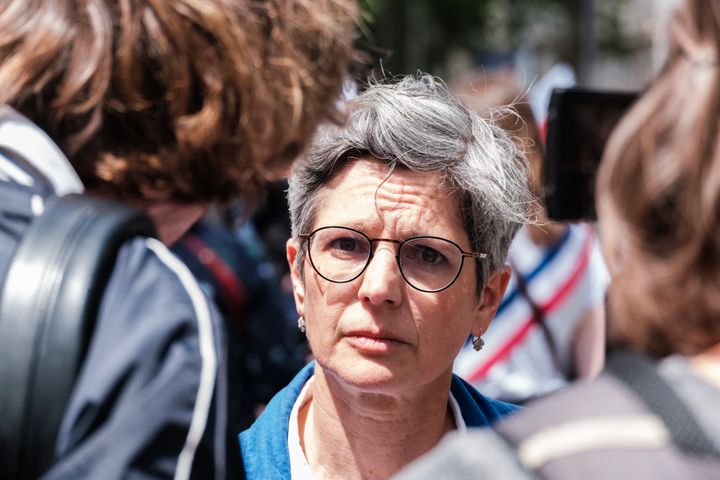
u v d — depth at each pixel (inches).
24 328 47.8
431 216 74.6
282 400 83.4
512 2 885.2
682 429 42.7
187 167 57.0
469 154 76.3
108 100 55.1
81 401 47.3
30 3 56.1
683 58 46.4
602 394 45.9
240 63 56.7
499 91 133.9
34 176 54.6
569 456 43.9
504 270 83.0
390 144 74.2
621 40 796.6
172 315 50.4
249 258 151.3
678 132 44.1
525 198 82.4
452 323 75.6
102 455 46.6
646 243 44.7
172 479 47.9
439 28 861.8
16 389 46.9
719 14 45.7
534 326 133.9
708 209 42.8
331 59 67.1
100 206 52.9
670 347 45.6
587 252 134.0
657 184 43.9
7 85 54.2
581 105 87.7
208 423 49.4
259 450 80.2
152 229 55.6
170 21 55.0
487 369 134.2
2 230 52.3
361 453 78.0
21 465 46.9
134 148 56.3
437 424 79.5
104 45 54.5
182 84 55.4
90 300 49.1
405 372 73.9
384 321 73.4
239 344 144.2
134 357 48.6
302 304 81.4
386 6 693.9
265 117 59.1
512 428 46.9
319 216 76.6
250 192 62.3
